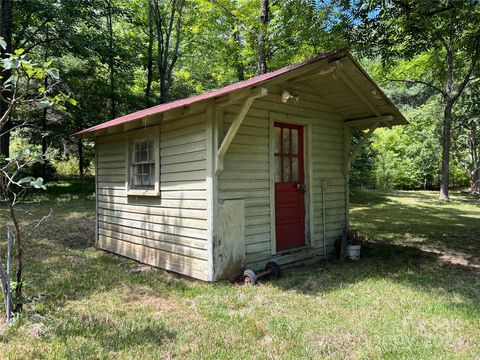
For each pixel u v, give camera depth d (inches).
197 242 167.3
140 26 658.2
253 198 177.5
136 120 173.0
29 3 438.9
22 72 103.3
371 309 129.2
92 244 261.0
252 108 177.5
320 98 214.5
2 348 95.2
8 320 112.0
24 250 220.5
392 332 109.4
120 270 186.7
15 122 518.9
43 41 493.7
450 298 141.6
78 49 502.9
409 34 252.8
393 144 885.8
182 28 675.4
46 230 294.5
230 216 165.3
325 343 102.1
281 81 147.6
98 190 253.4
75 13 490.0
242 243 170.7
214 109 158.1
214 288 151.9
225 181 164.2
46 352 93.7
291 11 324.5
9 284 113.5
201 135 164.4
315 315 123.2
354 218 394.0
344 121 233.0
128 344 100.4
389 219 386.0
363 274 178.2
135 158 218.1
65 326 110.3
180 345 100.7
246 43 475.2
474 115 200.7
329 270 186.9
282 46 420.2
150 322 116.7
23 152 109.7
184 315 124.0
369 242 266.5
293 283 161.5
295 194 205.0
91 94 581.6
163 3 665.6
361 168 644.7
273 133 187.5
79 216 367.9
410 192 775.1
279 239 194.7
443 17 240.5
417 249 240.5
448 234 299.3
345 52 161.8
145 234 204.2
